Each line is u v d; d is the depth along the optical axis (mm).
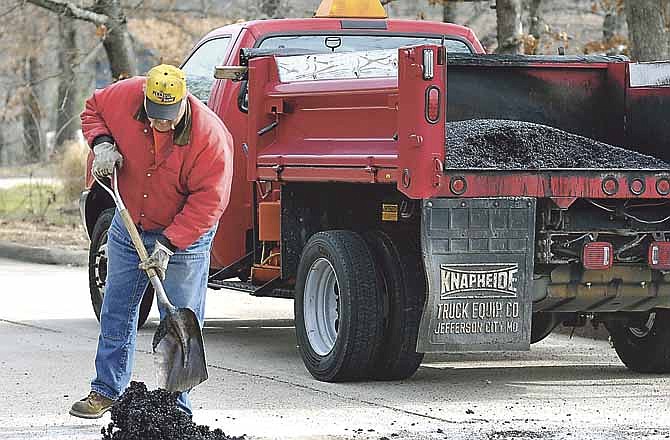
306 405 17328
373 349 18750
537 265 18312
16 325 25062
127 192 14680
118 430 13922
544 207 18062
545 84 20125
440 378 19734
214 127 14422
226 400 17641
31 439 15188
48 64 81875
